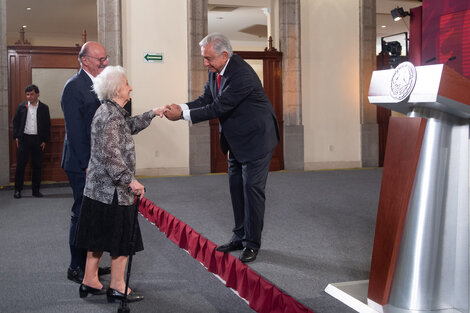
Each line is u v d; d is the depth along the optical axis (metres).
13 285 3.45
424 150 2.28
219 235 4.14
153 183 8.16
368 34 10.55
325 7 10.39
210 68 3.43
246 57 9.95
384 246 2.34
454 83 2.04
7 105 8.59
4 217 6.00
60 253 4.32
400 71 2.20
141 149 9.52
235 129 3.44
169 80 9.55
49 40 16.75
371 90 2.41
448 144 2.29
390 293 2.37
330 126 10.52
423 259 2.31
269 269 3.15
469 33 3.25
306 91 10.36
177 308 2.99
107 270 3.70
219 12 14.03
